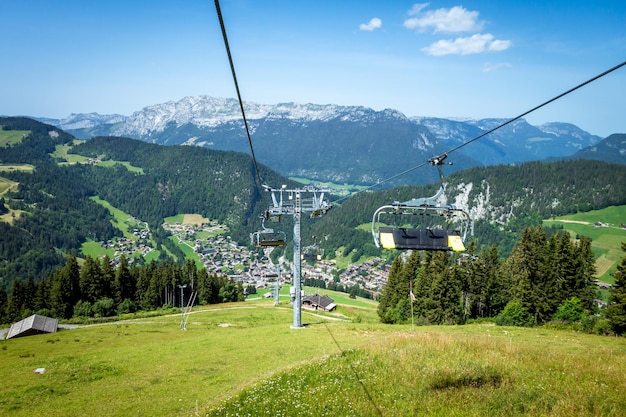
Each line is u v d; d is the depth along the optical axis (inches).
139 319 4648.1
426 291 3764.8
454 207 863.7
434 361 1051.9
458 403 812.0
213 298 6348.4
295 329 2022.6
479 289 3900.1
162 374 1373.0
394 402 845.2
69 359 1796.3
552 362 1030.4
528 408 773.9
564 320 3112.7
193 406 1045.8
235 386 1127.0
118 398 1173.7
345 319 4197.8
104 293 5565.9
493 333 1929.1
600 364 1022.4
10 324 5088.6
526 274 3553.2
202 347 1761.8
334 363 1104.2
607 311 2465.6
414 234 864.3
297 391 949.2
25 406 1190.3
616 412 731.4
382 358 1103.0
